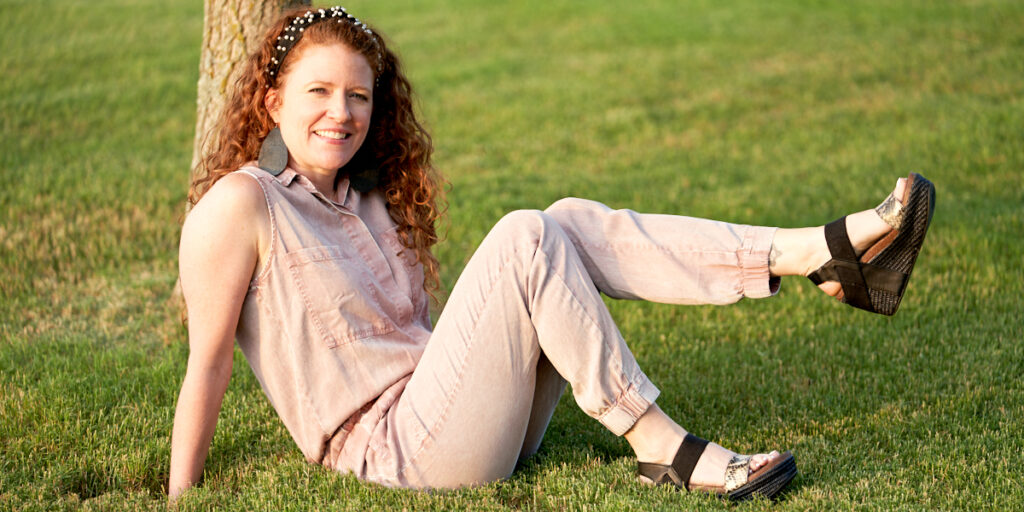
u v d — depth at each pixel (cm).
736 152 823
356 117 257
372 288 264
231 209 243
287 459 294
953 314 435
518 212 256
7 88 993
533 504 264
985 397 338
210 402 256
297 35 255
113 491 270
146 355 394
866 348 399
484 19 1556
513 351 250
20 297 465
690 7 1591
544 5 1648
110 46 1255
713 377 377
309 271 252
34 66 1112
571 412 339
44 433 305
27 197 621
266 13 432
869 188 686
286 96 256
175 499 257
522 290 249
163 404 341
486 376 250
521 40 1394
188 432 258
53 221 575
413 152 286
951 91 998
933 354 385
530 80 1130
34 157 746
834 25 1391
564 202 276
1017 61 1101
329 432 265
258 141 269
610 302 477
